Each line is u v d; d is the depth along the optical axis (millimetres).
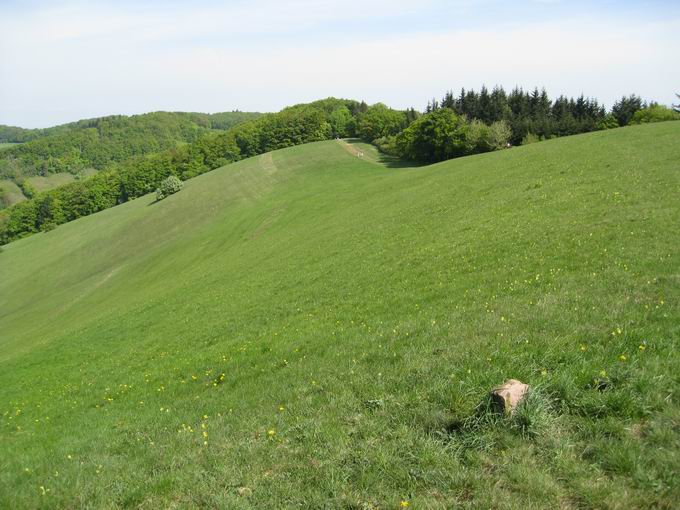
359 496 6844
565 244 19328
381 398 9688
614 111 106125
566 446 6828
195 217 94438
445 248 25266
